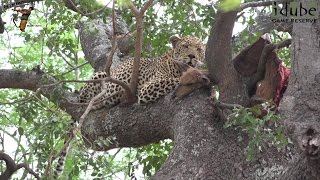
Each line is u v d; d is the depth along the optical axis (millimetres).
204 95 10867
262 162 10070
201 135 10375
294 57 7816
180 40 13352
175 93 11070
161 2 12359
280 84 10227
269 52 10109
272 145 10133
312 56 7727
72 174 10891
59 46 13289
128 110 11664
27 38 12258
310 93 7652
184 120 10641
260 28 11883
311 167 7875
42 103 10961
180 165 10211
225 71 10422
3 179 10633
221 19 9797
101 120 11922
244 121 9242
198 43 13375
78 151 10281
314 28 7770
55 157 9820
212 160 10148
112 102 12039
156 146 13453
